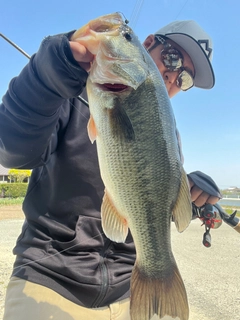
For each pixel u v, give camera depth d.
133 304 0.40
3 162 0.43
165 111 0.42
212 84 0.70
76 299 0.47
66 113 0.50
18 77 0.38
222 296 1.12
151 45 0.67
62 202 0.49
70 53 0.35
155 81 0.42
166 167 0.42
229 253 1.79
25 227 0.52
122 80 0.39
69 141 0.49
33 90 0.37
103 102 0.39
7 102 0.38
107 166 0.40
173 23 0.73
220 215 0.55
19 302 0.45
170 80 0.67
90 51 0.37
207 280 1.30
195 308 1.02
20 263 0.48
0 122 0.39
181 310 0.40
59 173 0.49
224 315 0.96
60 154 0.49
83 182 0.49
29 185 0.53
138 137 0.40
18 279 0.47
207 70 0.68
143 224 0.42
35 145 0.40
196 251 1.83
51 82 0.36
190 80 0.69
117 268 0.50
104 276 0.48
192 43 0.65
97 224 0.49
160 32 0.74
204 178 0.49
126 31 0.40
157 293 0.41
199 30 0.73
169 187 0.42
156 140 0.41
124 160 0.40
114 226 0.41
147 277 0.41
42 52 0.35
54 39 0.35
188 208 0.42
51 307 0.45
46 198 0.50
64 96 0.37
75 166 0.49
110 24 0.39
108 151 0.40
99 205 0.50
